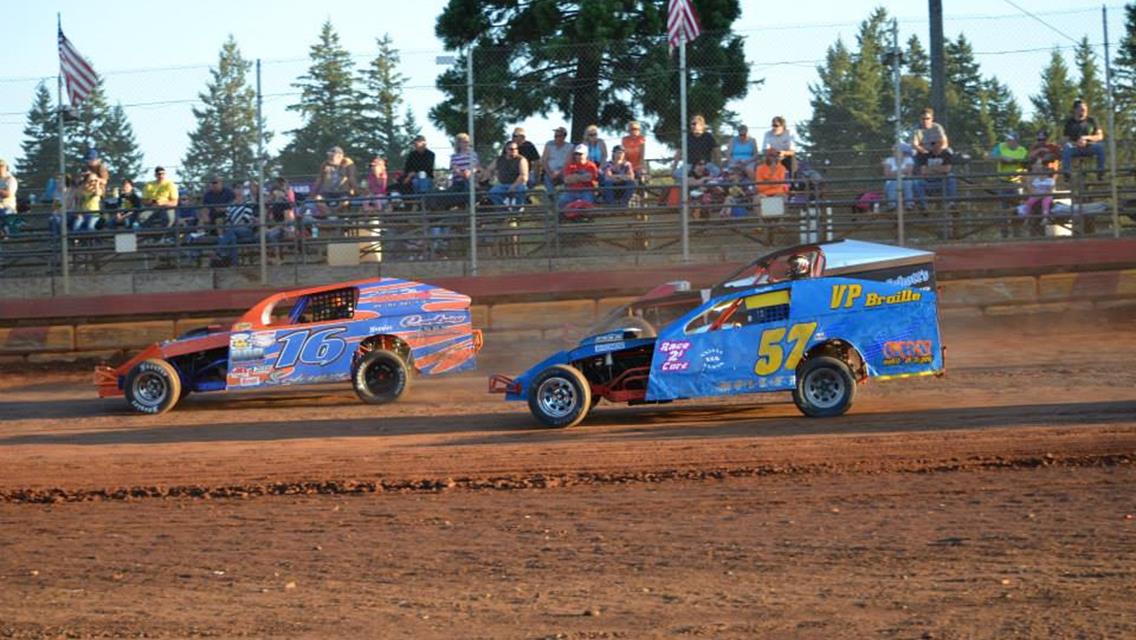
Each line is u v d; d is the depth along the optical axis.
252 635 9.19
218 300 27.50
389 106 34.69
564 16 36.41
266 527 12.60
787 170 28.31
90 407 22.91
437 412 20.45
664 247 28.30
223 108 28.72
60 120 27.66
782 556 10.73
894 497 12.66
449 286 27.25
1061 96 27.89
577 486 13.86
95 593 10.52
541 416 18.17
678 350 18.19
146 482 15.15
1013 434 15.47
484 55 28.56
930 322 17.92
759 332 18.06
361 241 27.72
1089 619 8.68
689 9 26.17
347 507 13.33
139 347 27.62
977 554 10.50
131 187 30.14
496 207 28.14
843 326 17.95
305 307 22.36
